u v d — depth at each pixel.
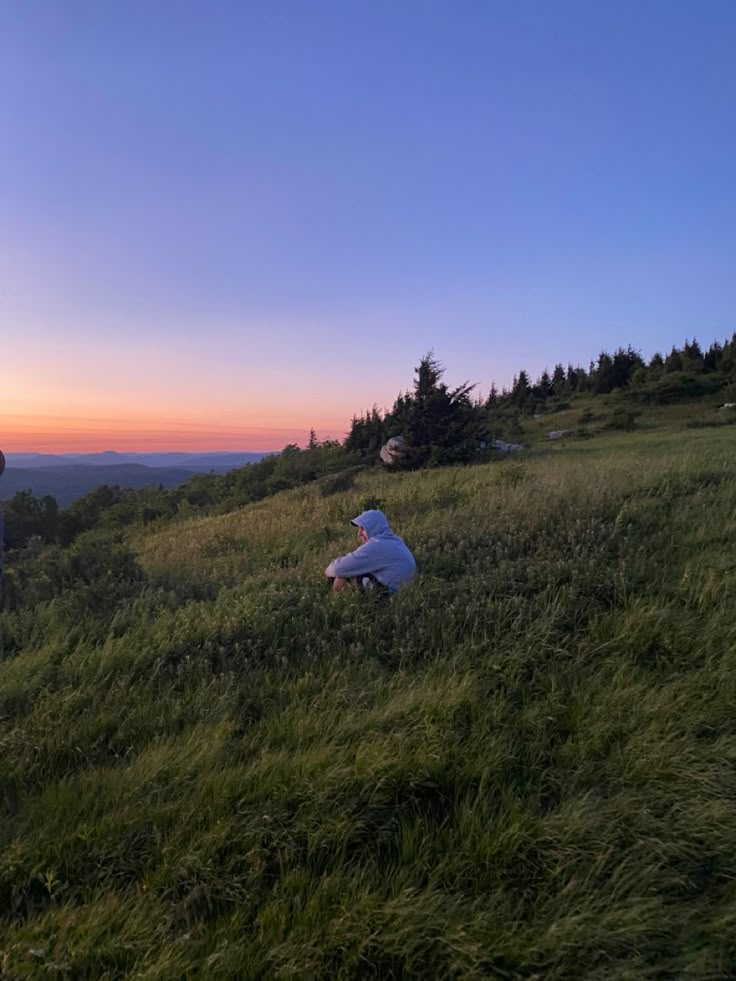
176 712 3.56
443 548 6.97
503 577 5.35
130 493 42.22
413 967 2.05
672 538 6.44
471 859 2.45
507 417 47.12
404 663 4.18
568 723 3.36
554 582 5.12
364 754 2.96
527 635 4.20
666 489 8.99
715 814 2.60
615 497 8.52
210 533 13.78
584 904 2.24
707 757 3.00
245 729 3.48
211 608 5.28
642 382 50.28
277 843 2.54
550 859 2.45
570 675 3.83
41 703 3.64
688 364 54.12
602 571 5.34
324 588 5.72
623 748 3.12
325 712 3.46
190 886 2.38
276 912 2.23
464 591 5.13
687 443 24.44
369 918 2.16
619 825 2.61
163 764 3.02
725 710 3.39
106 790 2.88
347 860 2.53
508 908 2.26
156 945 2.13
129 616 5.10
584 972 2.03
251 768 2.93
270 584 5.89
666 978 2.03
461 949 2.04
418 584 5.24
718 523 7.03
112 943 2.10
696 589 4.88
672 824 2.60
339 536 9.85
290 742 3.21
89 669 4.09
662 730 3.21
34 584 6.34
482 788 2.79
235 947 2.07
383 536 5.53
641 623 4.31
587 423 41.34
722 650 4.04
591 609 4.70
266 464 35.03
